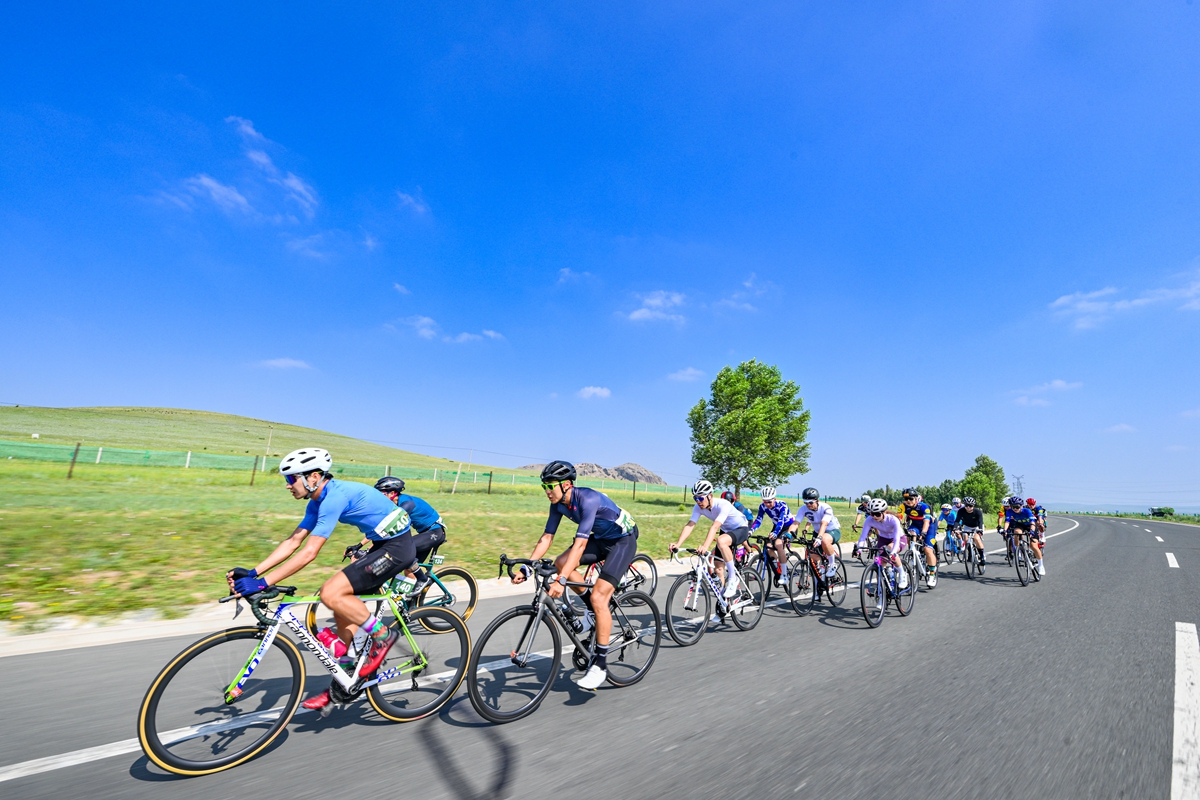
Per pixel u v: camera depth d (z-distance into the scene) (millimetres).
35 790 2428
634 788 2559
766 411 33656
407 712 3395
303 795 2455
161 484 20688
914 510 9320
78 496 14867
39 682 3721
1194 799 2561
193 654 2791
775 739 3154
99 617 5359
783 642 5406
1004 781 2703
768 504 7270
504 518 16984
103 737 2973
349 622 3314
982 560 10656
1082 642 5527
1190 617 6793
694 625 5512
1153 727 3412
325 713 3402
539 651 3736
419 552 5613
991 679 4320
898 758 2936
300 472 3107
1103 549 16641
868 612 6070
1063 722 3471
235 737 2848
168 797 2418
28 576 6434
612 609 4277
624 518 4254
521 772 2705
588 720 3414
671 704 3707
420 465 55844
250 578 2922
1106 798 2562
